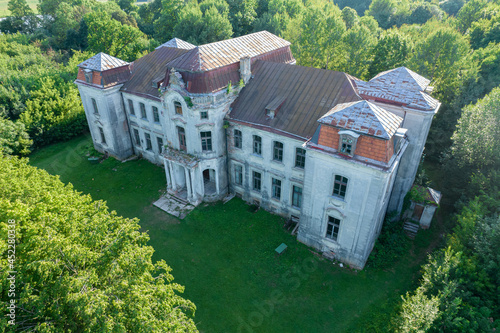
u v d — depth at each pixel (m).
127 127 43.56
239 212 34.53
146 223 33.66
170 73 30.70
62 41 95.56
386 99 26.97
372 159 22.50
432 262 23.45
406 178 29.81
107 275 16.23
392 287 26.30
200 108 30.58
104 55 39.72
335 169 24.52
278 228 32.28
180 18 72.50
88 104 42.62
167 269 19.20
